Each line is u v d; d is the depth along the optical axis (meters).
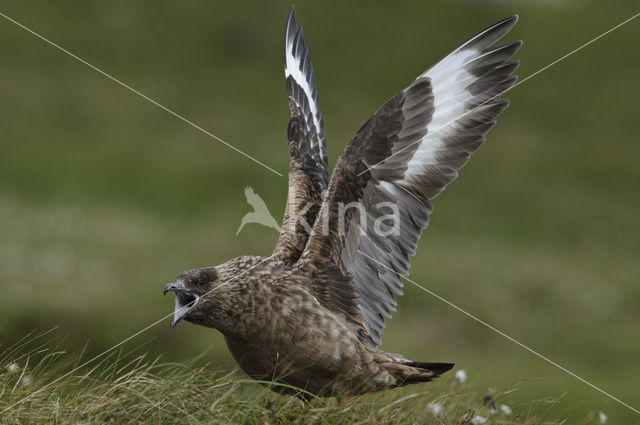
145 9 41.34
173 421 5.49
